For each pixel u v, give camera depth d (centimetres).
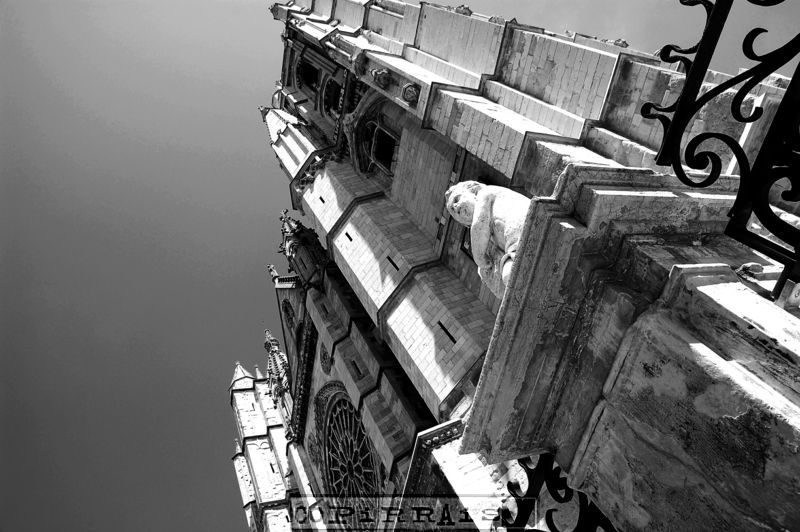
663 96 1478
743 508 481
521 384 681
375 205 2728
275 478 4900
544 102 1891
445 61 2423
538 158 1596
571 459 686
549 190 1557
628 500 607
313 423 3844
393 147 2820
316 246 3841
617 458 620
